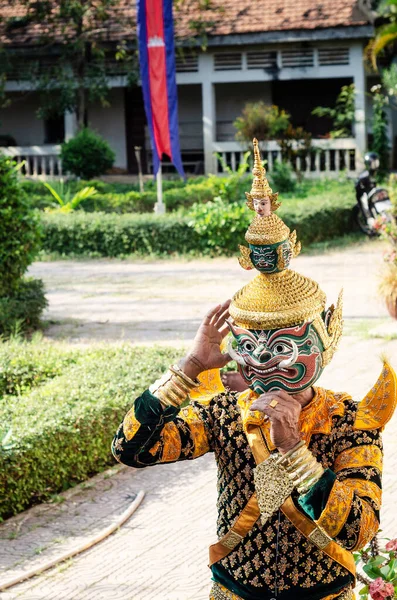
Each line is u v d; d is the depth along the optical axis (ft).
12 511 19.94
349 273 49.96
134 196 71.46
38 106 99.81
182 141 99.14
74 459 21.56
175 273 52.21
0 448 19.77
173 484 21.67
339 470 9.00
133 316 40.93
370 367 30.81
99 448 22.35
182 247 58.03
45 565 17.28
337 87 95.30
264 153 88.02
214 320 9.60
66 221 60.03
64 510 20.15
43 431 20.77
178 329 37.91
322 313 9.47
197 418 9.58
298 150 85.61
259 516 9.12
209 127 90.63
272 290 9.15
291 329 8.99
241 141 87.51
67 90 87.56
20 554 17.93
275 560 9.12
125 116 99.09
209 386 9.87
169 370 9.40
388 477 21.11
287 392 9.06
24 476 20.13
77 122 91.30
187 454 9.52
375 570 11.52
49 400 22.90
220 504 9.50
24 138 100.63
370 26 83.41
